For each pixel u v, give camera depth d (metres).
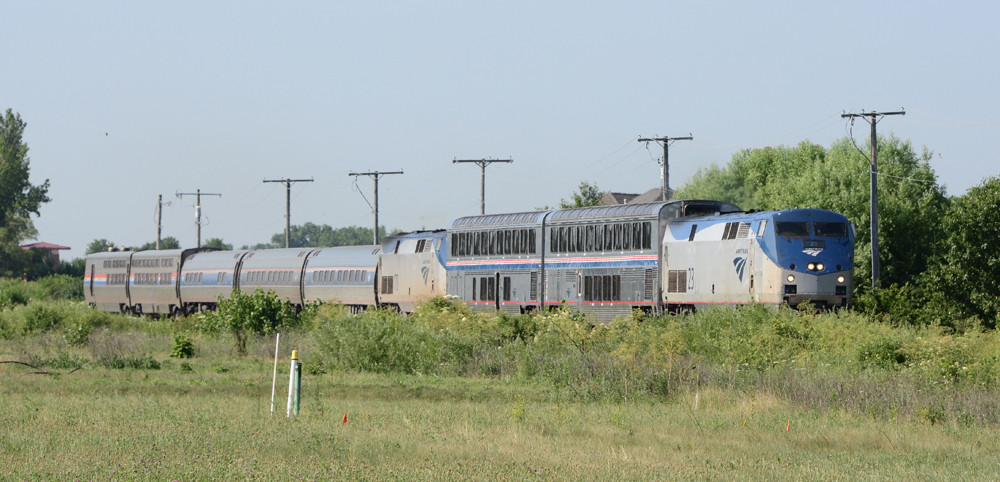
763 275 146.00
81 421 77.62
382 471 57.62
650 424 80.75
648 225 166.00
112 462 59.03
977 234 144.62
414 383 115.69
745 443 71.69
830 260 146.62
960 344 109.56
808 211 148.25
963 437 76.50
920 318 144.25
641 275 166.62
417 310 167.50
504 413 86.44
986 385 95.94
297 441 66.75
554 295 184.00
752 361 109.75
